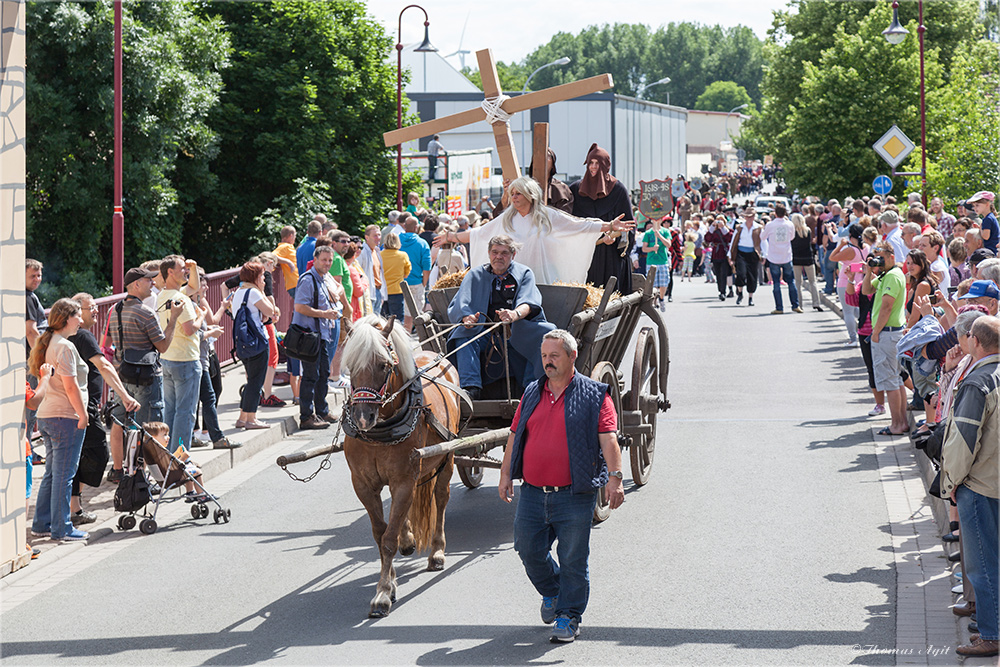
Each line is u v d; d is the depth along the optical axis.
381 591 7.30
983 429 6.18
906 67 43.19
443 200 34.34
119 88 19.42
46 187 24.81
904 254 15.41
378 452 7.34
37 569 8.50
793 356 18.83
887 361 12.43
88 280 25.03
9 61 8.38
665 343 11.63
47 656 6.66
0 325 8.30
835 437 12.53
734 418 13.82
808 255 25.61
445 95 49.06
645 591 7.58
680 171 77.56
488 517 9.84
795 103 52.50
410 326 18.19
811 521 9.24
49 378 9.05
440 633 6.91
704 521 9.33
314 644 6.75
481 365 9.12
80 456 9.39
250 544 9.09
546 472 6.63
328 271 14.05
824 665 6.23
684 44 139.38
